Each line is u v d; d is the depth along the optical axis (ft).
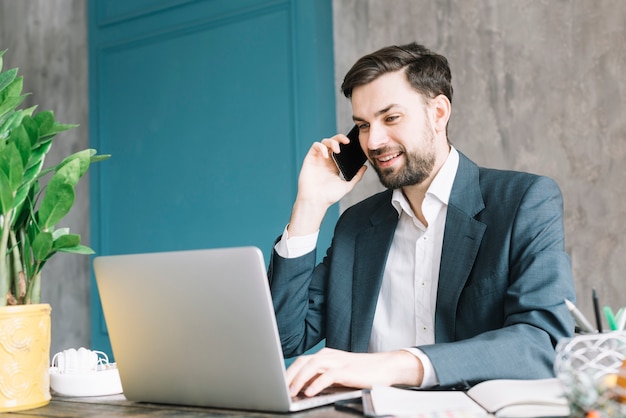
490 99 9.70
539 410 3.06
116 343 4.22
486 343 4.06
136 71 12.23
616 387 2.70
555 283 4.58
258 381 3.60
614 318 3.68
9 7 14.56
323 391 4.00
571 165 9.18
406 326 5.69
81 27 13.64
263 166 10.84
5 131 4.61
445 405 3.30
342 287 5.81
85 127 13.44
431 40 10.12
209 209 11.32
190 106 11.61
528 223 5.01
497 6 9.73
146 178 12.00
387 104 5.33
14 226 4.43
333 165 5.89
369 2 10.52
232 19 11.21
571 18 9.28
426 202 5.58
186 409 3.88
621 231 8.84
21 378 4.09
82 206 13.16
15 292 4.26
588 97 9.12
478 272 5.09
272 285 5.65
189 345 3.85
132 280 4.01
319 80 10.46
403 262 5.82
